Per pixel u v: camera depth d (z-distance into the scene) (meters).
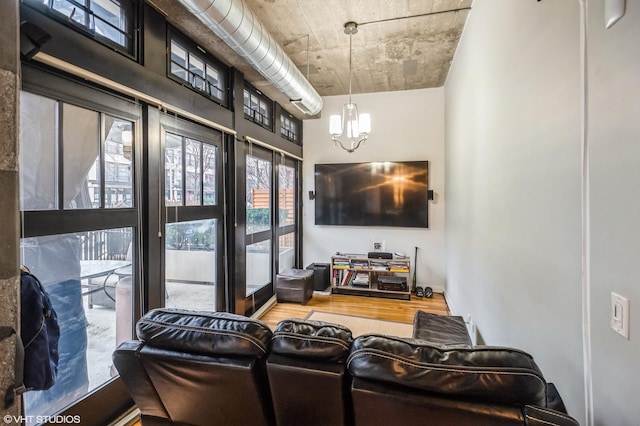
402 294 4.36
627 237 0.82
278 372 1.10
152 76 2.16
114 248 1.96
